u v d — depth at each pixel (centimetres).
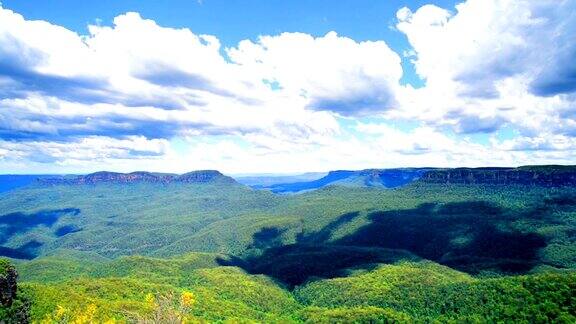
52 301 12925
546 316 14000
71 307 12694
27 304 11194
